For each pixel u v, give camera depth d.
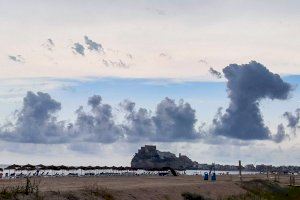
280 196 94.81
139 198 48.47
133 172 184.12
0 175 95.31
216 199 65.00
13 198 33.91
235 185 88.25
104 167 184.00
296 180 161.38
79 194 40.94
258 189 90.94
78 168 164.38
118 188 50.78
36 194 36.41
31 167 140.00
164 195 54.41
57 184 57.25
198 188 68.94
